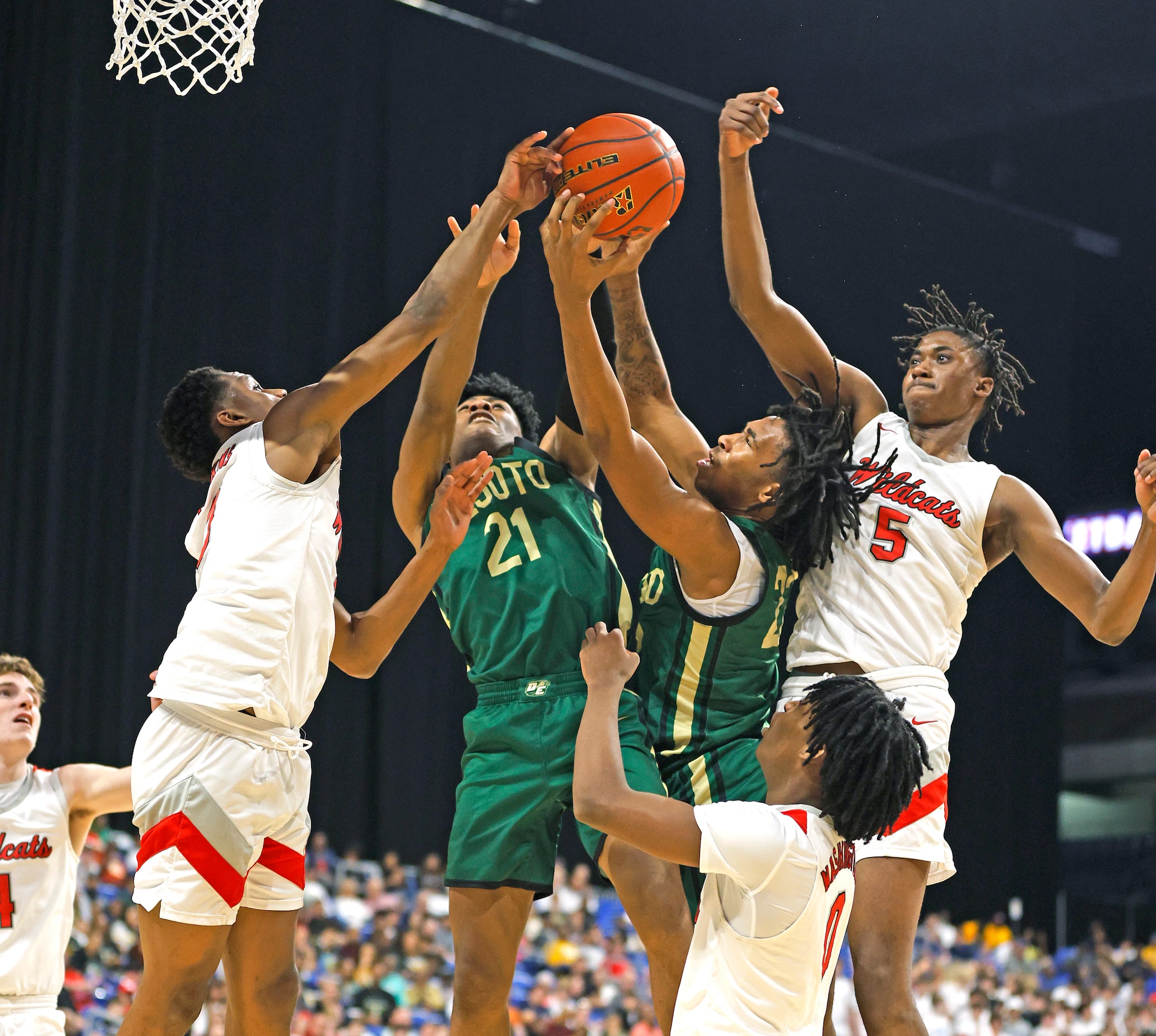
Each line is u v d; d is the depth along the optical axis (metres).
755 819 2.36
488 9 12.76
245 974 2.72
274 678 2.57
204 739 2.55
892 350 13.16
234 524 2.62
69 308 10.14
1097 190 15.08
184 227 10.54
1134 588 2.94
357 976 8.80
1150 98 13.30
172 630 10.46
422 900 9.98
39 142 10.16
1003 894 14.27
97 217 10.30
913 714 2.97
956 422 3.33
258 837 2.61
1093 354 16.94
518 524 3.27
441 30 11.66
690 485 3.32
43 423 10.06
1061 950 14.55
